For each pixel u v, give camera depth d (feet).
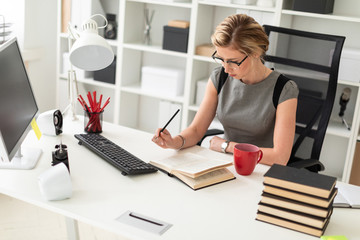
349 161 10.07
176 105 11.51
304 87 7.77
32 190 5.11
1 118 5.10
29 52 11.83
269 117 6.95
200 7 10.64
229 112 7.23
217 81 7.32
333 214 5.07
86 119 7.00
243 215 4.91
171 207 4.95
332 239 4.49
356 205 5.24
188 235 4.45
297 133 7.67
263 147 7.07
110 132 7.22
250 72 6.86
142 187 5.37
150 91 11.71
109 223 4.55
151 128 12.97
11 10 11.64
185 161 6.02
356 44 10.30
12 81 5.71
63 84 12.35
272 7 10.11
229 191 5.45
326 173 11.15
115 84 12.01
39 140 6.61
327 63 7.55
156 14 12.06
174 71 11.46
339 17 9.43
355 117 9.77
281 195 4.69
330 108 7.45
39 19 12.12
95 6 11.66
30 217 9.32
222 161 5.96
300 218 4.62
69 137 6.84
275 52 8.01
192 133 6.98
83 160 6.01
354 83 9.57
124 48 11.69
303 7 9.64
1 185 5.15
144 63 12.60
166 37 11.11
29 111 6.18
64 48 12.39
